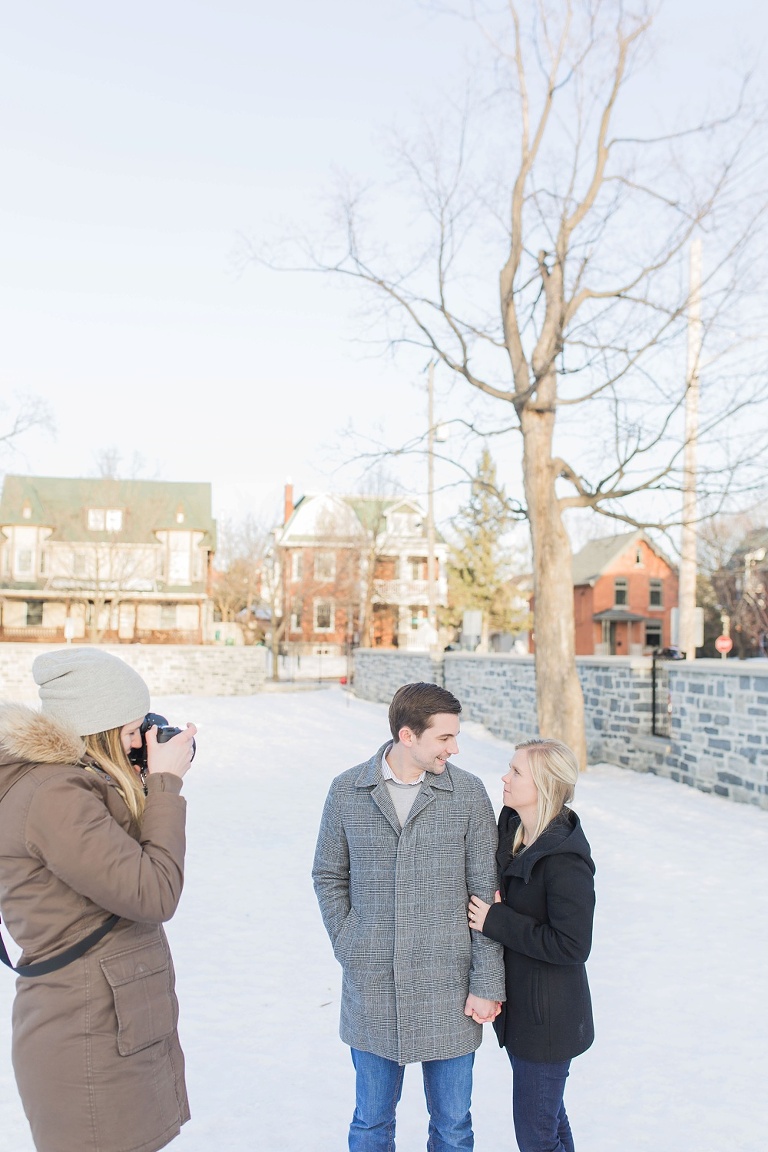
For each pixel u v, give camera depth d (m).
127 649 28.02
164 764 2.53
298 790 11.84
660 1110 3.79
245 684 29.00
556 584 13.50
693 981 5.21
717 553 37.59
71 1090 2.20
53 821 2.21
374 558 46.03
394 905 2.86
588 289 13.12
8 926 2.33
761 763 10.31
